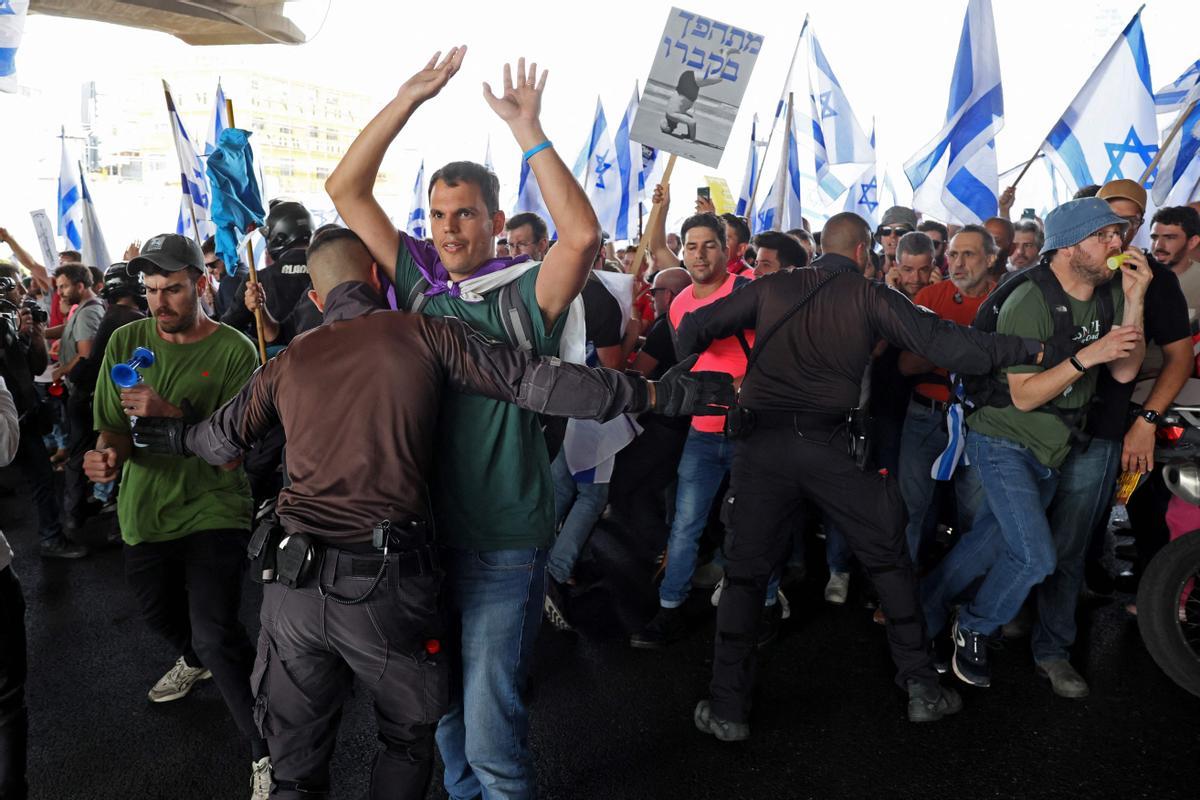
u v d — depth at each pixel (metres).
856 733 3.28
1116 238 3.11
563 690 3.65
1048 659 3.63
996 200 6.53
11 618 2.49
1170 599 3.34
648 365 4.48
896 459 4.50
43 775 3.08
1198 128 6.31
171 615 3.22
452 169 2.37
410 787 2.16
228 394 3.08
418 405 2.08
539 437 2.44
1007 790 2.92
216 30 16.25
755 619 3.25
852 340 3.12
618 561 5.23
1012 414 3.31
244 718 2.94
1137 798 2.86
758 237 4.75
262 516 2.20
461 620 2.37
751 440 3.26
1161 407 3.41
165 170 71.69
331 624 2.04
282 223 4.48
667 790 2.95
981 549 3.59
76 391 5.60
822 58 8.59
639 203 8.62
